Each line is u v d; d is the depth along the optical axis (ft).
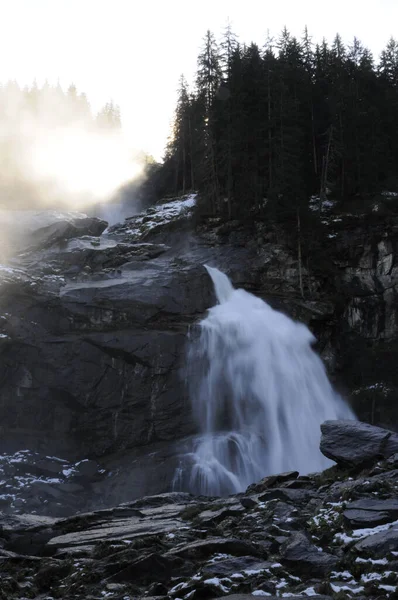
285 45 241.76
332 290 168.66
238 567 35.76
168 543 42.57
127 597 34.04
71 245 165.07
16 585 38.52
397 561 32.35
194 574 36.24
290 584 33.55
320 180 204.95
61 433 136.87
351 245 171.42
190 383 142.20
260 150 188.14
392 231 169.27
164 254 171.63
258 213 180.96
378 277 167.84
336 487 48.19
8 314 137.39
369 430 55.98
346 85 219.20
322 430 57.77
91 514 55.11
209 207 188.55
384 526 37.65
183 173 242.17
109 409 138.51
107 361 140.26
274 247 169.89
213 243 175.73
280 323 158.40
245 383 146.41
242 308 157.79
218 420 143.02
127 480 128.67
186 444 136.56
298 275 166.30
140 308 147.13
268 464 139.74
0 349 135.44
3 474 124.77
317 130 219.82
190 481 130.11
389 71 257.34
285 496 48.75
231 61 205.67
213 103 199.82
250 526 43.39
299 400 150.30
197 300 153.99
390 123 217.15
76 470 130.00
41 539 49.55
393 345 161.38
